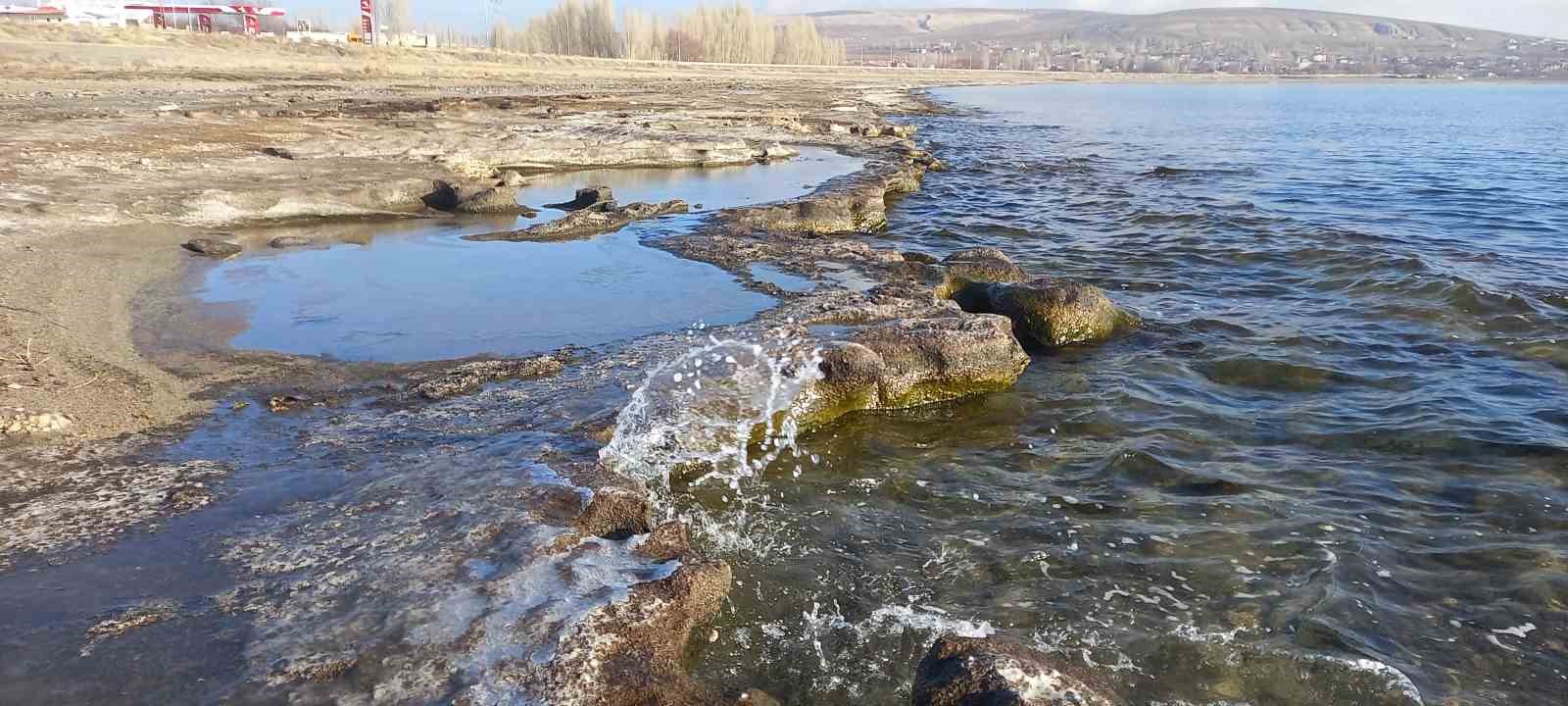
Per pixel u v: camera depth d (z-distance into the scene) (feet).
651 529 20.58
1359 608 19.51
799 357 29.35
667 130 104.88
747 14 460.14
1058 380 33.12
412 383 29.66
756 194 71.77
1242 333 38.60
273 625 16.34
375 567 18.17
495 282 43.01
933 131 150.92
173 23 300.81
